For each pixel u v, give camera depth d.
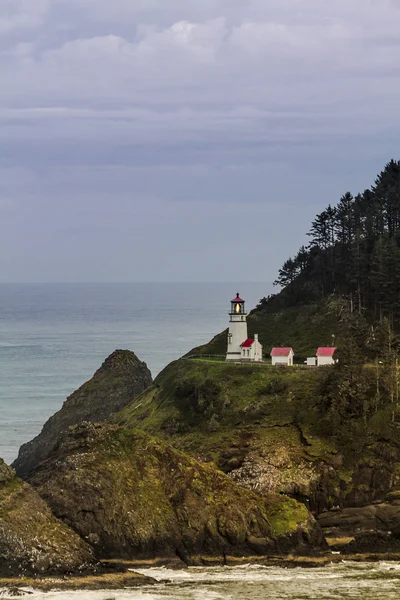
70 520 125.00
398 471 146.88
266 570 125.38
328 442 152.25
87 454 132.62
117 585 115.81
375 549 135.75
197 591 114.62
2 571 115.38
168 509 130.50
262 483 144.12
